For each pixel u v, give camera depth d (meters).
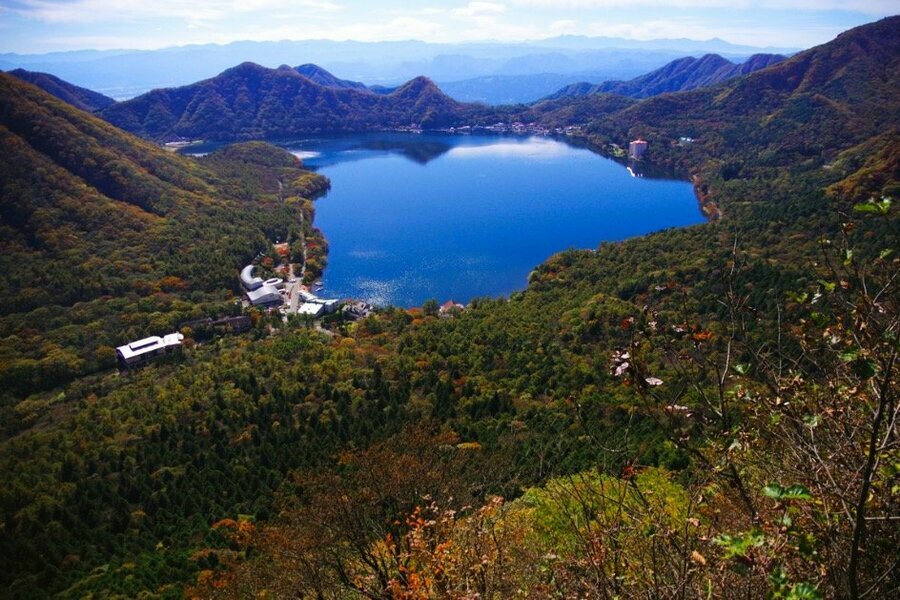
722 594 6.56
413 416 52.34
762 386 7.22
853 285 6.53
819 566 5.97
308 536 21.52
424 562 13.77
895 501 6.18
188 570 34.94
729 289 7.60
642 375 6.86
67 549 40.16
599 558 7.36
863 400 6.52
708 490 7.44
